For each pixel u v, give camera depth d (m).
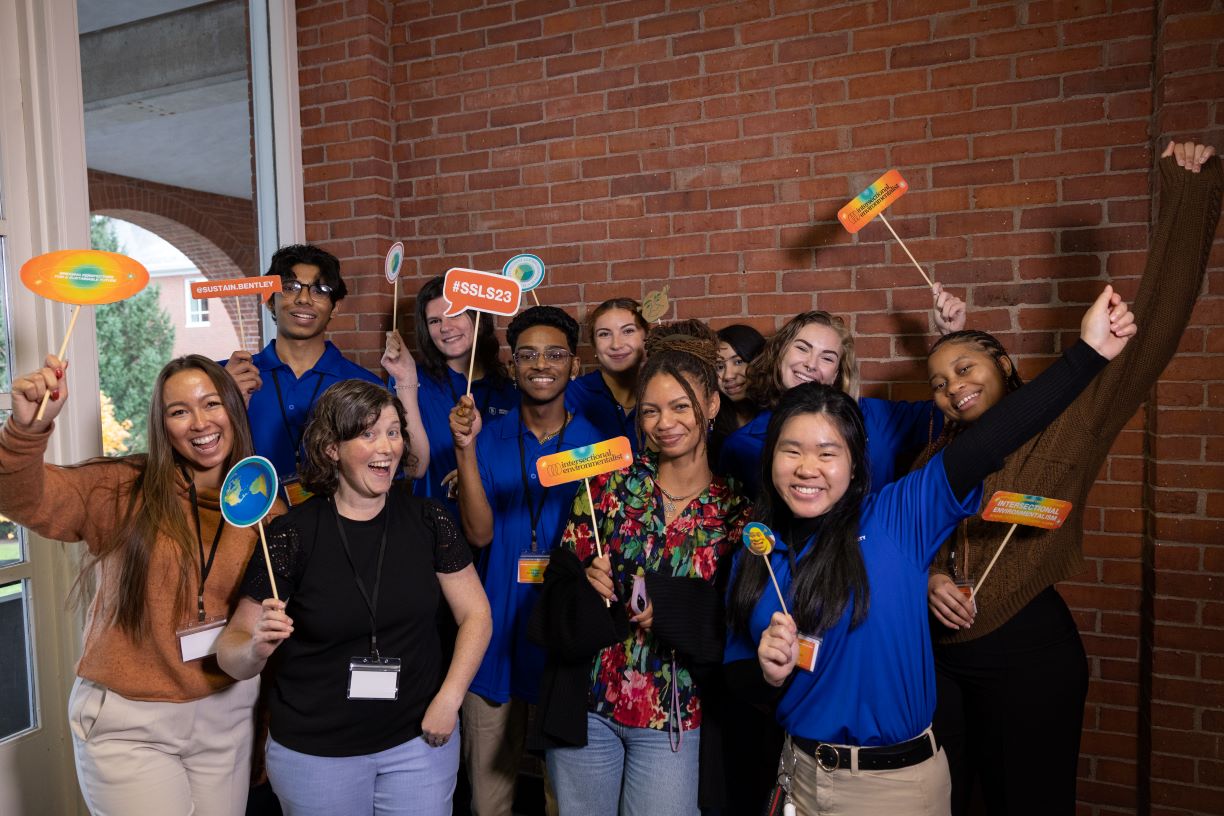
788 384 2.04
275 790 1.65
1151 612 2.29
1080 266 2.40
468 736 2.24
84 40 4.48
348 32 3.15
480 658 1.75
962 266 2.51
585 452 1.73
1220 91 2.16
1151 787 2.29
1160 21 2.25
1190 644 2.23
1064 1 2.38
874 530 1.45
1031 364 2.46
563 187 2.98
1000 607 1.72
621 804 1.73
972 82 2.48
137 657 1.64
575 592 1.67
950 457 1.42
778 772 1.56
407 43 3.20
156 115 5.46
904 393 2.59
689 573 1.66
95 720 1.64
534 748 1.72
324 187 3.25
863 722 1.41
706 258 2.80
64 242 2.33
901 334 2.58
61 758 2.37
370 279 3.19
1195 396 2.21
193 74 4.26
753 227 2.74
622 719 1.67
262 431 2.46
